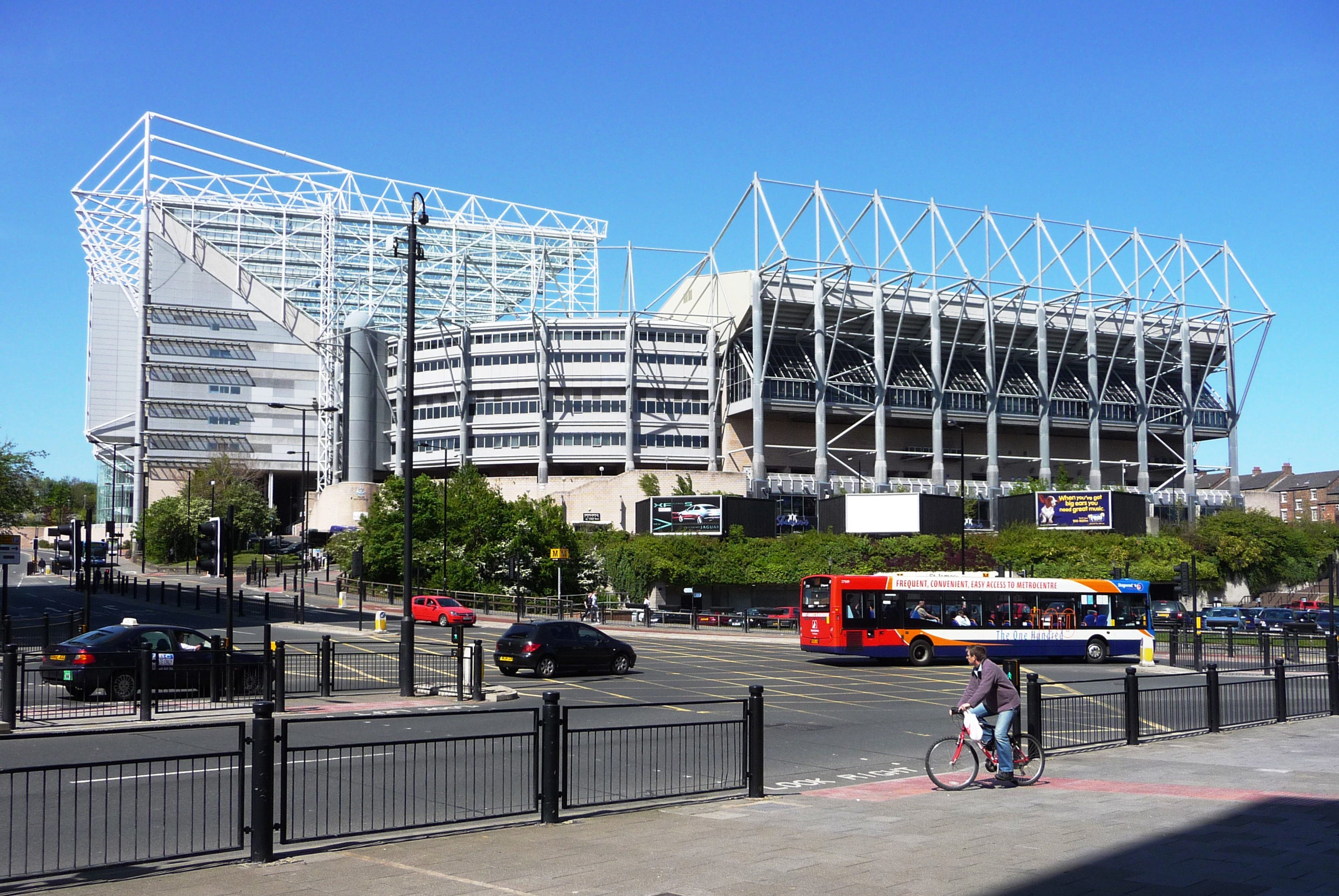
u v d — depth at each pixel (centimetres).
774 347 12131
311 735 1978
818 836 1144
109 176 15262
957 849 1074
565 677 3378
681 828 1195
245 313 15138
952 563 8150
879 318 11338
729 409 12156
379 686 2845
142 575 9631
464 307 14125
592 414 12075
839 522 8744
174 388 14838
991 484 11688
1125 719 2020
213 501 11206
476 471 8550
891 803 1373
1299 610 7944
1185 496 12606
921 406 11969
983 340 12412
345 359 13225
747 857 1037
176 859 996
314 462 15275
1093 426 12275
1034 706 1691
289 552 12375
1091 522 9125
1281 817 1254
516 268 16225
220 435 14962
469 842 1125
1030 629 4284
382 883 938
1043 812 1296
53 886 927
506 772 1570
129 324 17462
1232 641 4294
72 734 932
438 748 1753
